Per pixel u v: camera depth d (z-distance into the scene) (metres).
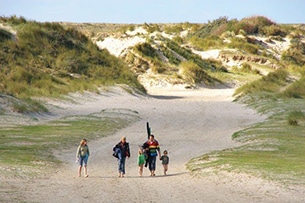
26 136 53.56
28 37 111.44
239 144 52.53
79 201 27.94
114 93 97.50
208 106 87.38
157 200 28.38
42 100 79.38
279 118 68.19
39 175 35.81
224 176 34.91
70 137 54.69
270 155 42.94
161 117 74.81
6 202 26.58
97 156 46.97
